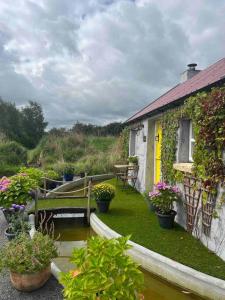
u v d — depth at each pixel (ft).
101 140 69.67
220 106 14.74
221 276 12.94
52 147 61.57
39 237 13.79
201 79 24.22
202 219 17.54
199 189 18.01
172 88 43.68
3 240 18.28
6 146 51.21
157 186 21.15
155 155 32.63
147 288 14.21
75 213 25.08
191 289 13.21
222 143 14.79
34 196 22.61
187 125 22.53
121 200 30.42
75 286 7.41
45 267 12.66
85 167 49.03
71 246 19.56
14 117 102.22
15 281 12.32
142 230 19.80
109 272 7.45
